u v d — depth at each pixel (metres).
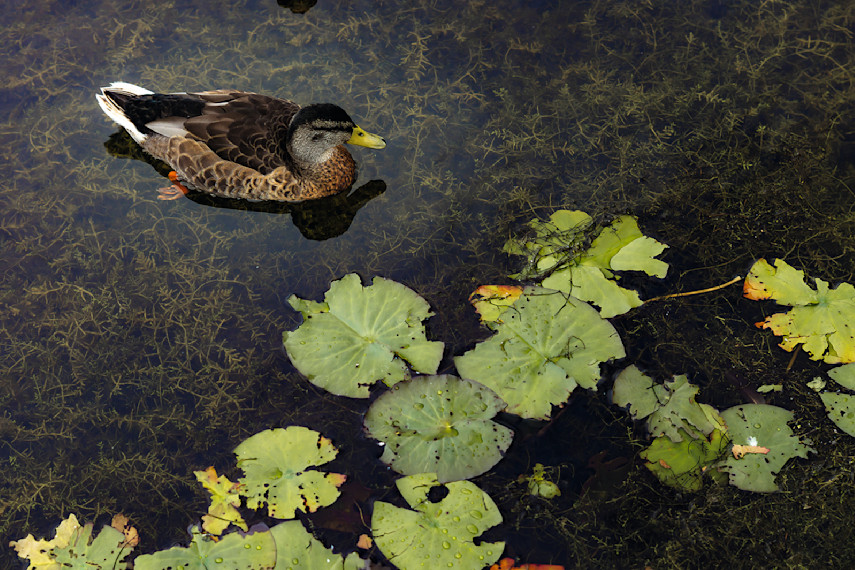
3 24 7.14
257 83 6.80
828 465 4.52
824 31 6.96
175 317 5.48
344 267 5.71
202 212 6.10
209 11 7.32
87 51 6.99
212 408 4.98
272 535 4.19
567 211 5.77
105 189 6.17
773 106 6.50
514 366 4.76
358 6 7.37
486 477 4.54
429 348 4.90
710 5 7.20
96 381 5.19
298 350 4.91
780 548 4.26
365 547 4.20
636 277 5.52
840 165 6.11
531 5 7.31
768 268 5.39
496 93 6.72
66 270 5.76
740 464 4.41
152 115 5.90
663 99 6.60
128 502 4.63
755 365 5.04
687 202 5.94
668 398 4.69
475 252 5.73
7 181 6.21
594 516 4.39
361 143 6.10
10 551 4.45
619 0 7.29
